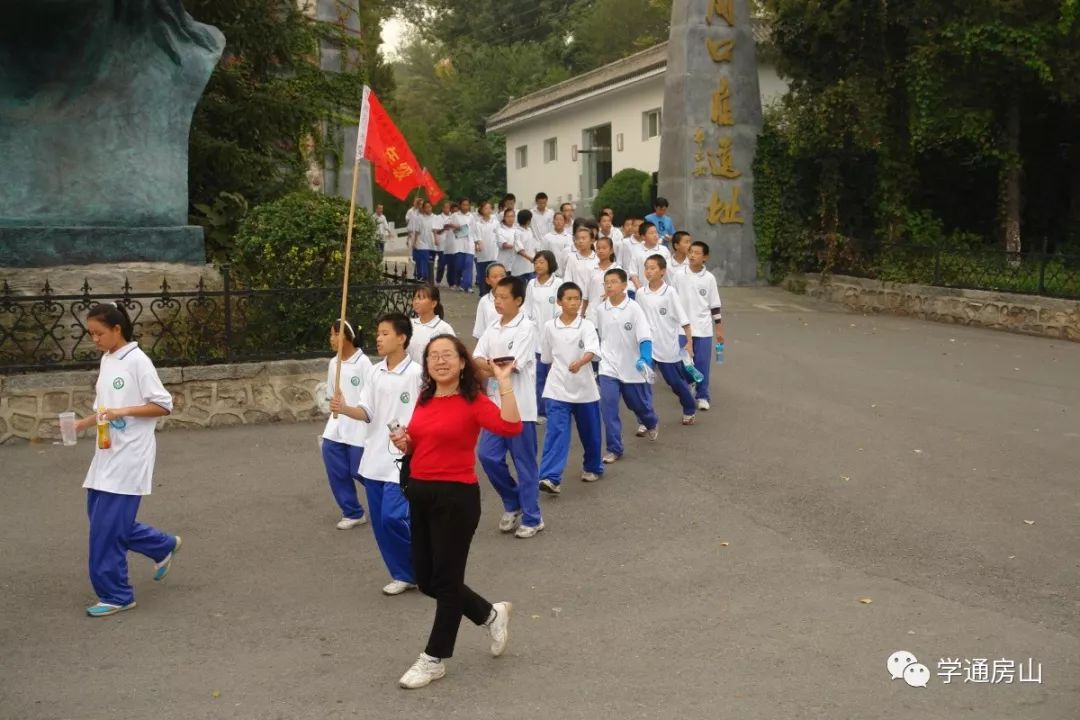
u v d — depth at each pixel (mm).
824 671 5289
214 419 10711
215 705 4969
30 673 5352
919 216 21672
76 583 6691
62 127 12148
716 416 11469
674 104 22703
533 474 7621
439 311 8219
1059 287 17406
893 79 20875
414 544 5352
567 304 8570
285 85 15945
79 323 10219
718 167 22484
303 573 6898
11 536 7562
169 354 10875
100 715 4867
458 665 5426
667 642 5688
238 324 10992
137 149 12438
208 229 14398
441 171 44688
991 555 7070
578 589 6551
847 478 8977
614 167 33969
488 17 54906
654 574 6805
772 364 14609
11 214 11688
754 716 4797
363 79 16719
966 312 18594
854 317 19703
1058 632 5793
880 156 21500
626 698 4996
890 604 6215
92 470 6172
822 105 20703
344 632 5898
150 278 11648
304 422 10992
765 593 6426
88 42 12188
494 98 49688
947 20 19500
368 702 4988
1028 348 16047
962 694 5023
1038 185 23406
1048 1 18891
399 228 42688
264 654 5586
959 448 9938
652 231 14055
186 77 12750
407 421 6449
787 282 22703
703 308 11750
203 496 8539
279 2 16078
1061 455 9656
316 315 11227
